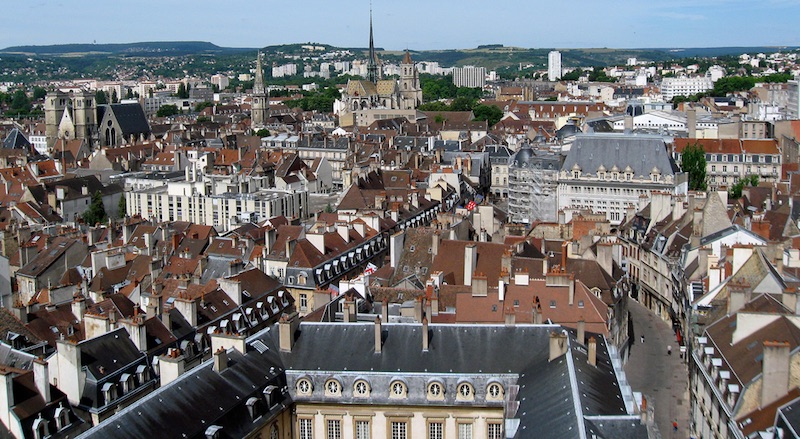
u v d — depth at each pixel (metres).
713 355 168.75
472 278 189.88
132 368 165.12
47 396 146.12
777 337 156.00
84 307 198.12
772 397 143.12
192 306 188.88
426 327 155.00
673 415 190.38
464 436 150.25
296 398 151.75
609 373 146.88
